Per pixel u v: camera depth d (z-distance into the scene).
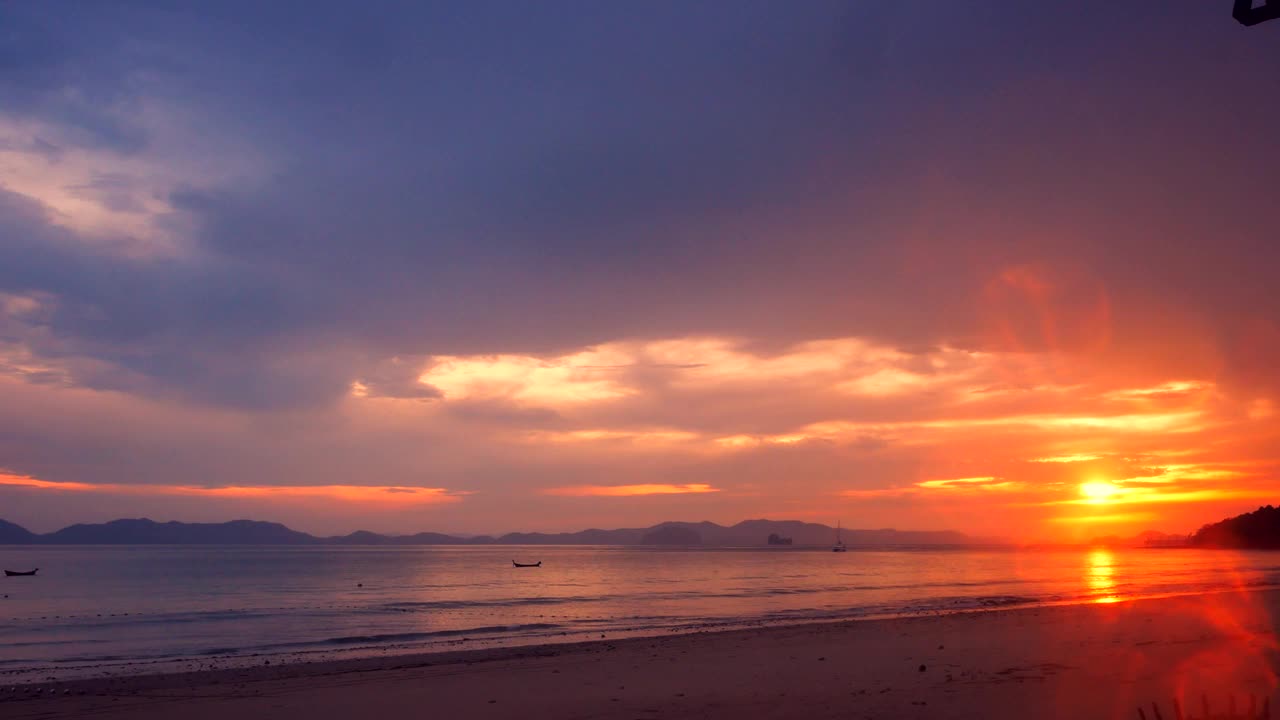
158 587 72.44
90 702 14.95
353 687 16.09
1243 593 40.94
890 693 13.15
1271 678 14.00
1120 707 11.53
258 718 13.09
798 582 73.00
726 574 93.88
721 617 37.16
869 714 11.45
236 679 17.84
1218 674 14.48
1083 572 90.75
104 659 25.25
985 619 28.11
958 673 15.34
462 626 34.75
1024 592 53.19
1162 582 63.53
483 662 20.17
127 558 183.75
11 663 24.36
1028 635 22.31
